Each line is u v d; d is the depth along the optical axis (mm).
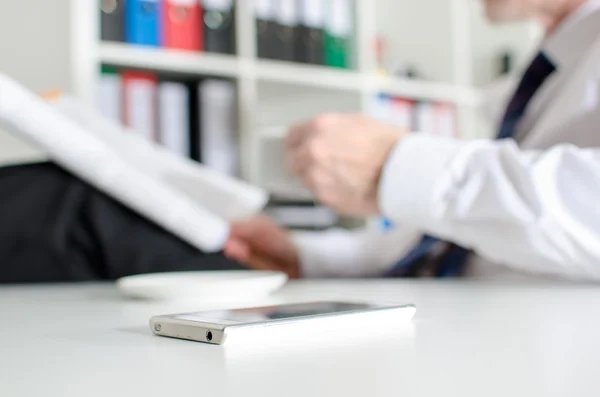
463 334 261
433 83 2424
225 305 428
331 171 691
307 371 186
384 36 2648
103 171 744
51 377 191
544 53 889
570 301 411
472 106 2498
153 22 1785
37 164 787
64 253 758
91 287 662
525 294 477
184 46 1837
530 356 208
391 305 302
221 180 911
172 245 777
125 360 216
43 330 306
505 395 154
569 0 1085
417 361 200
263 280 475
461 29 2479
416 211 631
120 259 763
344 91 2215
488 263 860
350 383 169
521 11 1141
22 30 1677
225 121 1896
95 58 1654
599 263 588
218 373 187
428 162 630
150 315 369
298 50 2051
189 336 258
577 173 579
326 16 2113
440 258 922
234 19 1924
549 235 583
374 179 681
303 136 745
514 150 604
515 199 583
